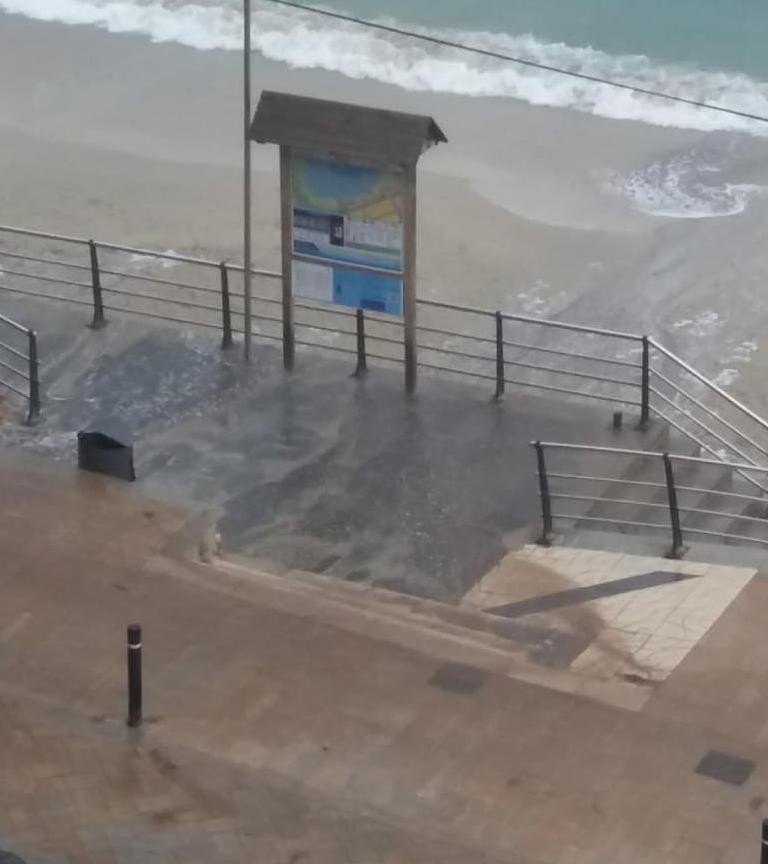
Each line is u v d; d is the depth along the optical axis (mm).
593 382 22969
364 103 32969
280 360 18766
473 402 18094
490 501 16328
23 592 13820
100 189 29172
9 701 12312
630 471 17047
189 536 14789
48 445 16984
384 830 11016
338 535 15719
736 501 17203
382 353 23172
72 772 11469
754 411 22375
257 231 27344
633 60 34781
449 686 12859
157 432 17344
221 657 13086
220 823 10984
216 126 31766
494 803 11508
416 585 14953
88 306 20812
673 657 13523
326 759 11914
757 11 36406
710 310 25031
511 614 14367
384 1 37188
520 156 30438
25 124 32094
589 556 15391
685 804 11555
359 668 13023
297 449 17094
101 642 13227
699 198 28672
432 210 28219
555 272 26281
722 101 32781
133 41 35750
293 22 36156
